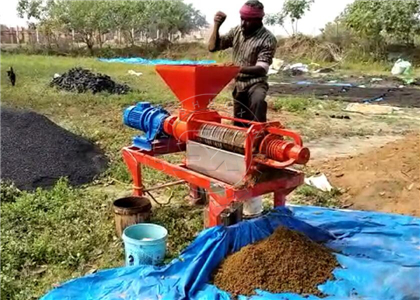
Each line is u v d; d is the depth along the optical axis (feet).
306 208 16.42
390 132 31.37
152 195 18.86
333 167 22.33
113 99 40.83
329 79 60.54
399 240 14.08
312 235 14.10
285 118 35.60
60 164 21.91
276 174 13.80
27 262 13.60
